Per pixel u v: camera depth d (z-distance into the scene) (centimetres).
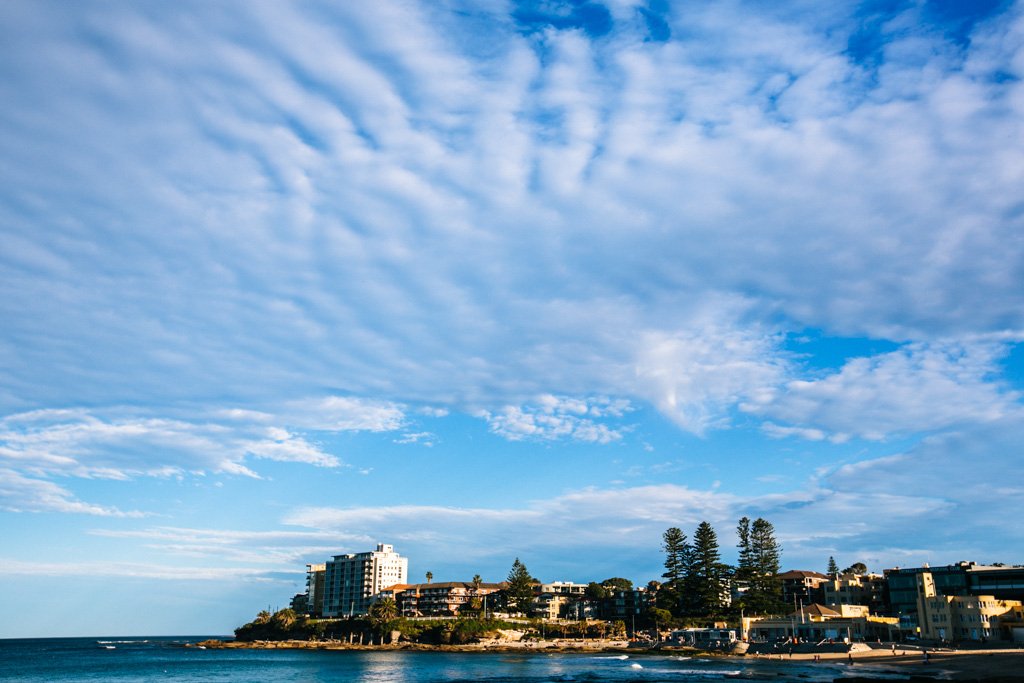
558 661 15650
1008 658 12238
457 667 14288
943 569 19125
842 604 18862
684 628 19162
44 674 15250
